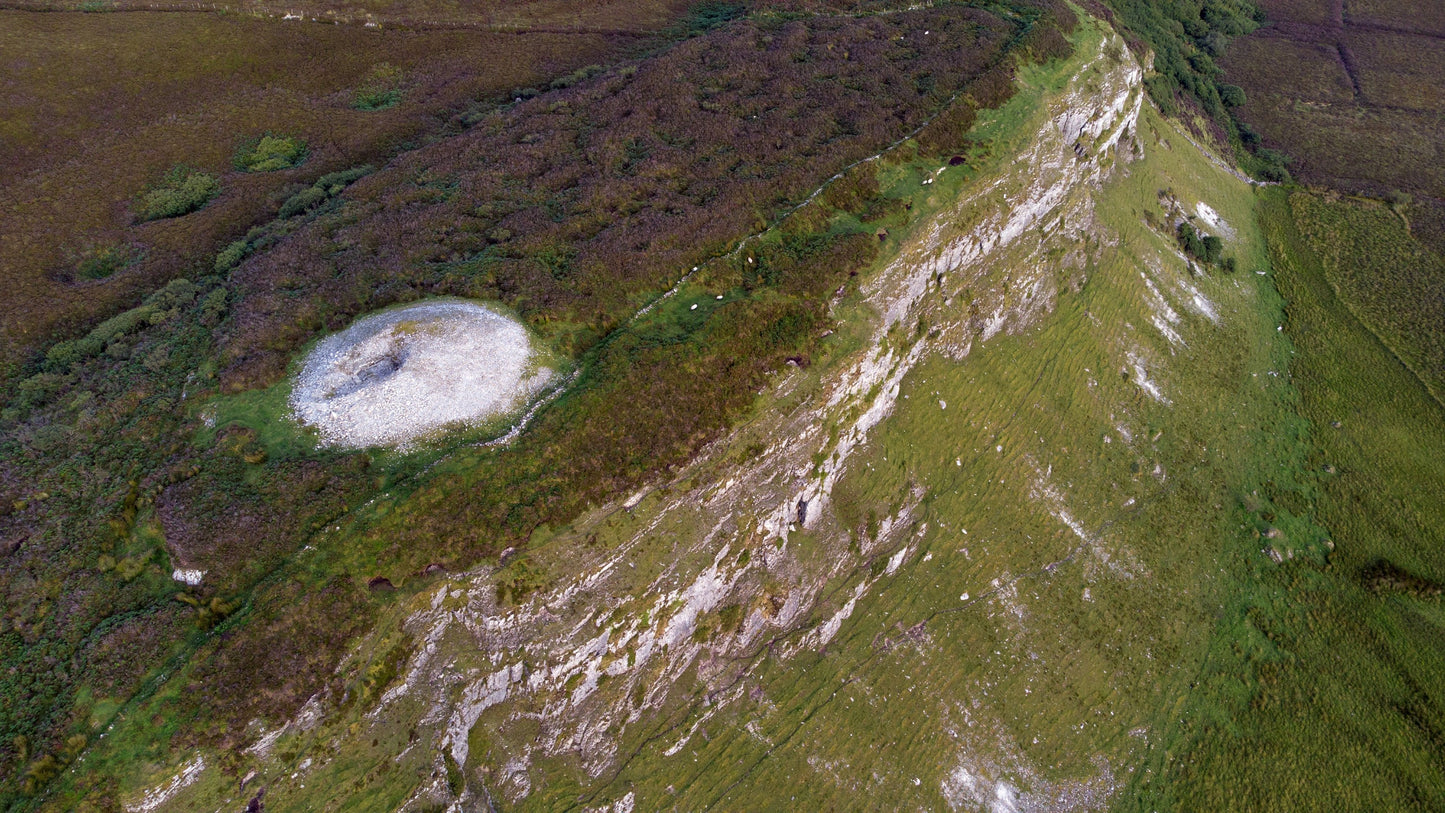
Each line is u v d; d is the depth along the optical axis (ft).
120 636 98.37
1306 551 169.07
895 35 223.30
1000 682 137.18
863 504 144.66
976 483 156.87
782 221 156.66
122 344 147.95
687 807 115.03
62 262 174.60
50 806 85.76
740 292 144.46
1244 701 145.79
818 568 136.26
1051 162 188.65
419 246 155.02
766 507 130.41
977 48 209.26
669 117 191.11
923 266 158.81
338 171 198.90
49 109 213.46
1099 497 165.37
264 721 92.58
